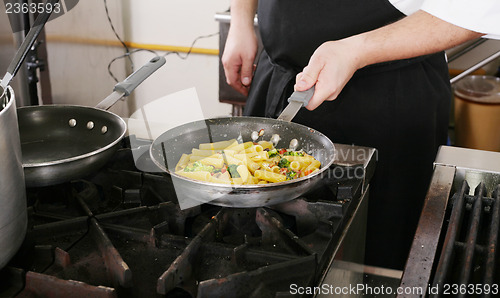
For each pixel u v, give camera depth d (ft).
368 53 3.86
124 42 11.16
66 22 8.23
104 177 3.11
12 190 2.12
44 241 2.49
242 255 2.37
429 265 2.32
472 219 2.58
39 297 2.16
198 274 2.30
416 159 4.92
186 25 10.90
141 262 2.36
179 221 2.71
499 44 9.30
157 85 11.45
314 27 4.62
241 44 5.22
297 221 2.77
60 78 8.27
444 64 5.05
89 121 3.28
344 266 2.93
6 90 2.31
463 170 3.24
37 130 3.27
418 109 4.80
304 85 3.51
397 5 4.39
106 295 2.05
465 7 3.74
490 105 8.57
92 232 2.53
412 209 4.98
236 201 2.66
